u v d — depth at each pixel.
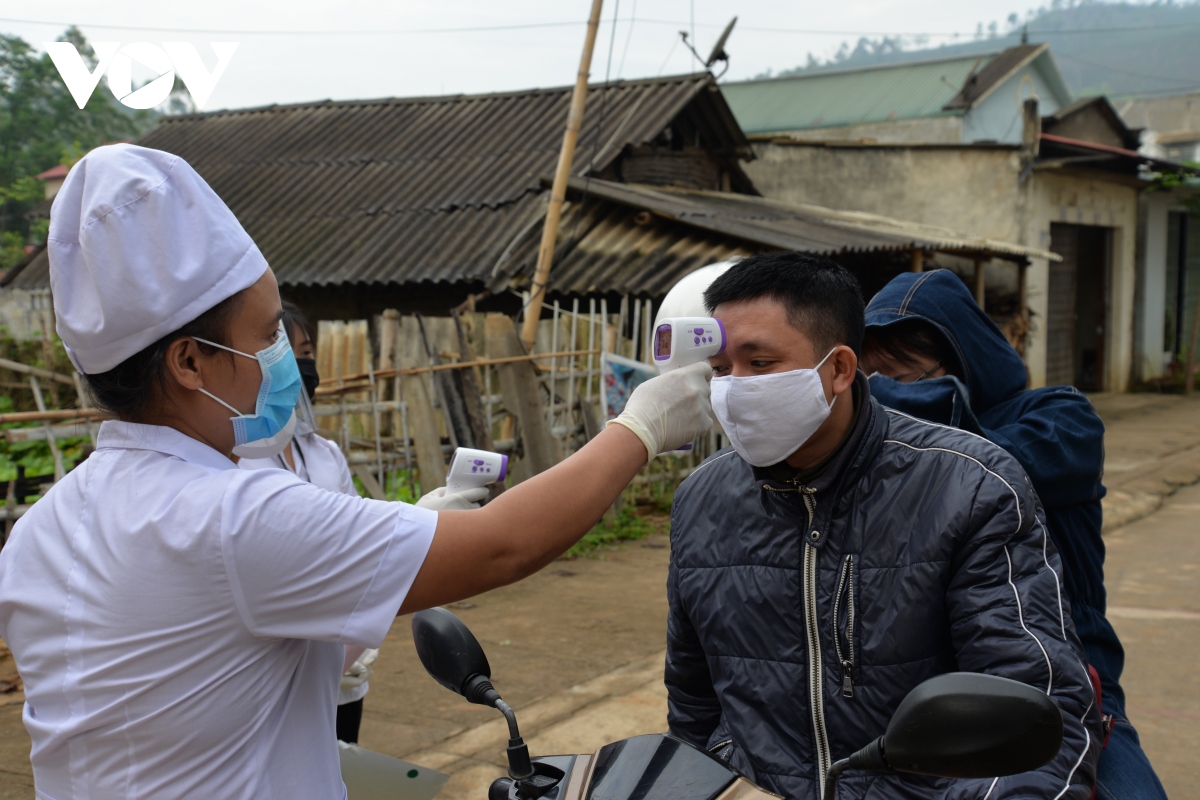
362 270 9.98
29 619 1.33
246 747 1.30
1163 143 27.69
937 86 20.34
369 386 6.59
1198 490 9.45
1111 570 6.57
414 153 12.37
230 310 1.33
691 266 8.98
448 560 1.31
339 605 1.27
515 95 13.18
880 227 11.57
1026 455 2.02
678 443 1.56
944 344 2.32
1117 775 1.81
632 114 11.44
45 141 22.31
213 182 12.82
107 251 1.25
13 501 5.33
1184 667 4.80
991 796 1.47
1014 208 13.71
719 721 1.97
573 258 9.34
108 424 1.38
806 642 1.71
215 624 1.26
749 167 15.46
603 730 3.99
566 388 7.67
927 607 1.63
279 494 1.28
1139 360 17.80
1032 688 1.26
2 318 12.06
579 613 5.59
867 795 1.63
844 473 1.71
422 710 4.24
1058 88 21.36
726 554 1.83
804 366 1.67
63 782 1.32
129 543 1.27
